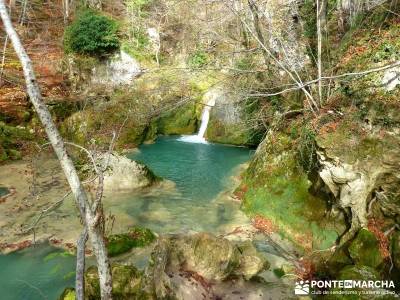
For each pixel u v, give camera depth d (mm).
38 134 16281
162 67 18234
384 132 7500
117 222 9789
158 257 6695
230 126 16703
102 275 4586
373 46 8734
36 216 10062
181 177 13219
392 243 7207
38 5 23219
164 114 16766
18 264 8008
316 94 9578
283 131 11156
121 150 15188
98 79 19125
